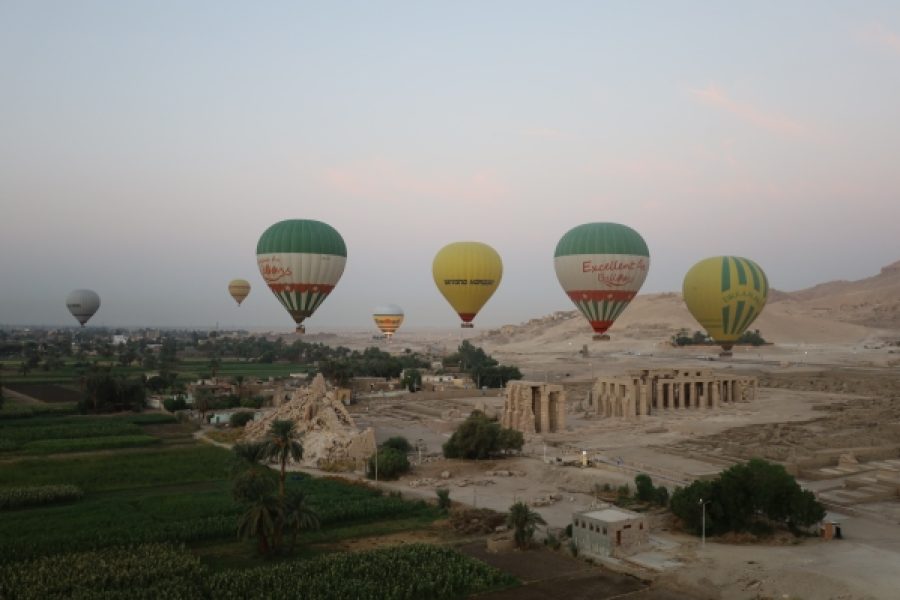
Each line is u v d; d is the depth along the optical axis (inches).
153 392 7244.1
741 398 6171.3
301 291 4392.2
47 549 2433.6
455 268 5009.8
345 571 2234.3
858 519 2746.1
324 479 3533.5
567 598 2092.8
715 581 2133.4
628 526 2422.5
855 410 5664.4
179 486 3476.9
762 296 5295.3
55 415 5925.2
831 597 1975.9
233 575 2188.7
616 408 5398.6
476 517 2822.3
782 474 2598.4
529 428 4736.7
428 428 5226.4
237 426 5157.5
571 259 4598.9
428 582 2140.7
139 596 2036.2
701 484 2632.9
